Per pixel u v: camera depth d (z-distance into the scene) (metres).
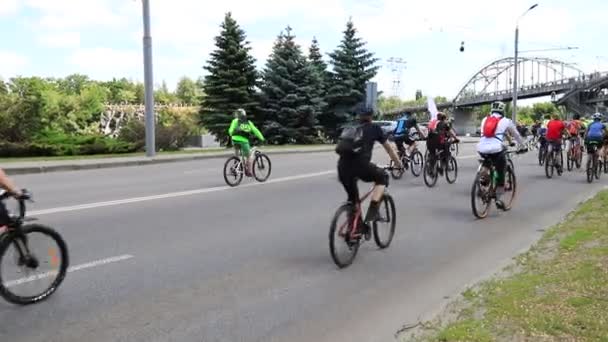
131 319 4.66
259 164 13.91
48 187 12.82
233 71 39.84
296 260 6.54
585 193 12.38
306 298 5.27
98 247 6.92
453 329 4.06
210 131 41.38
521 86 107.81
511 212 9.94
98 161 19.28
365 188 12.69
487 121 9.44
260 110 40.91
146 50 22.02
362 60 44.91
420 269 6.30
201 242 7.29
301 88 40.81
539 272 5.51
